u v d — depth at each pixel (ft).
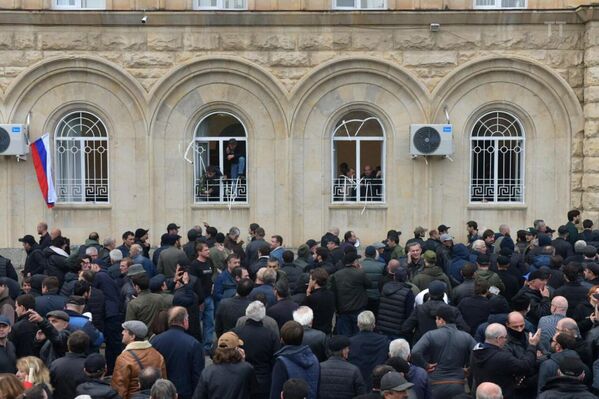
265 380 35.17
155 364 32.50
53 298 40.06
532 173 74.33
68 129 73.87
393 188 74.02
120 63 72.79
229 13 71.77
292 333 31.45
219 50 73.00
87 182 74.08
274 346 35.32
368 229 74.02
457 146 73.82
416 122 73.56
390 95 73.77
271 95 73.26
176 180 73.82
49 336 34.50
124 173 73.61
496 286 44.06
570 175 73.61
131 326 32.83
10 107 72.38
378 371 27.71
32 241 57.21
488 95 73.92
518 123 74.28
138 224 73.72
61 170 73.92
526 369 32.55
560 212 73.87
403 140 73.72
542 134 74.02
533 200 74.23
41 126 73.05
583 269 45.50
